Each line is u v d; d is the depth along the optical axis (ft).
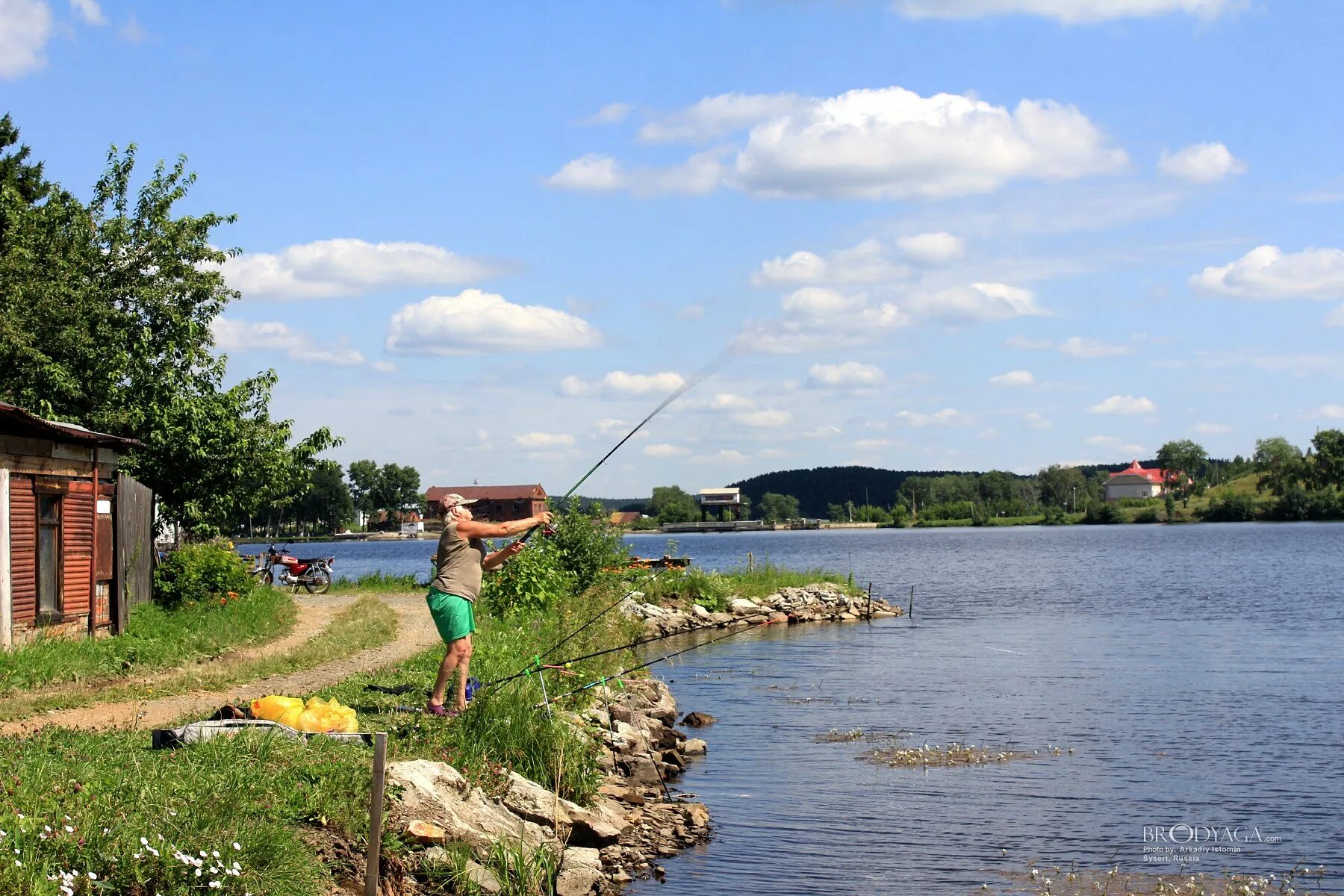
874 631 116.57
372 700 42.60
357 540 510.99
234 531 105.60
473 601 37.04
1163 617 128.26
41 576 58.08
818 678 80.89
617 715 55.01
